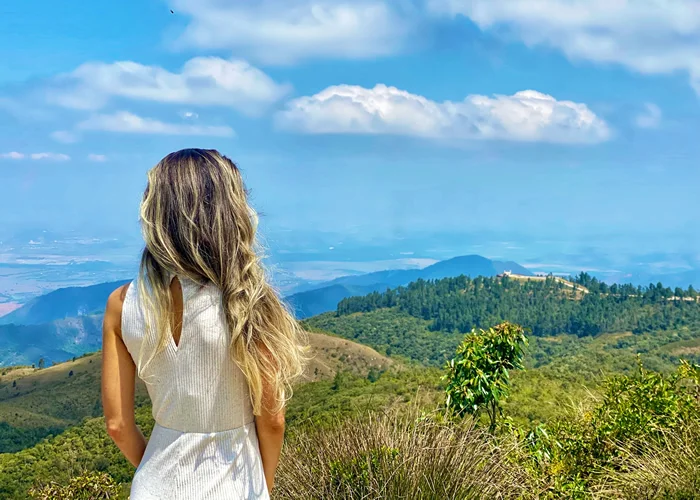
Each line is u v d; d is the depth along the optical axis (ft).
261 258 5.41
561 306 423.64
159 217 5.05
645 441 13.52
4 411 236.84
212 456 5.10
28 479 62.03
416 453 10.99
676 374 15.81
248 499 5.21
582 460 14.64
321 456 12.18
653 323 353.31
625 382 15.92
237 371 5.12
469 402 14.96
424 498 10.21
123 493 22.57
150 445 5.24
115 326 5.15
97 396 262.06
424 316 472.85
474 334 16.19
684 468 11.76
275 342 5.18
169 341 4.99
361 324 481.05
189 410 5.05
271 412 5.27
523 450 13.65
